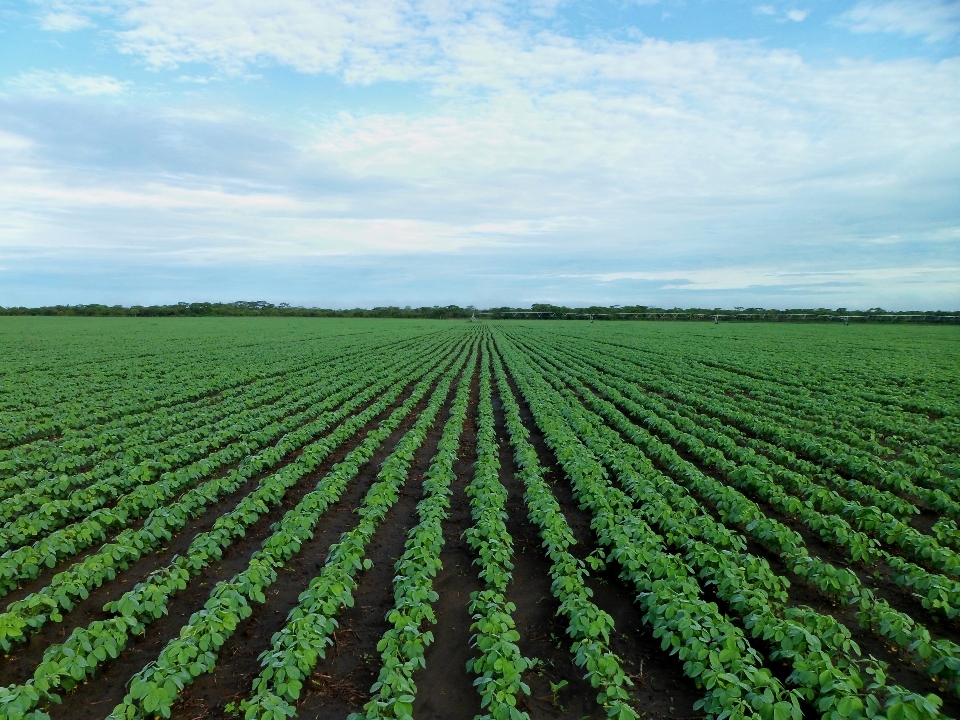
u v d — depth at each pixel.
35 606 8.17
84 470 15.57
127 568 10.16
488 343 60.41
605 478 13.81
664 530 11.09
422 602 8.45
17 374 33.16
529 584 9.80
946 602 8.09
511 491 14.34
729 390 29.50
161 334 67.56
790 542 9.76
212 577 9.93
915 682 7.16
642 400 25.11
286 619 8.70
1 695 6.08
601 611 7.68
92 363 38.66
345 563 9.15
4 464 14.52
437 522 10.73
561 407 22.53
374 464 16.44
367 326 94.56
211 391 29.17
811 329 83.50
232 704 6.44
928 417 22.62
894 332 75.06
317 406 23.22
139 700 6.74
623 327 93.56
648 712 6.80
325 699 7.02
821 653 6.54
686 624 7.14
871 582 9.70
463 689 7.25
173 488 13.00
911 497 13.66
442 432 19.84
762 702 5.91
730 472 13.92
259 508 11.66
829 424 20.11
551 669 7.61
